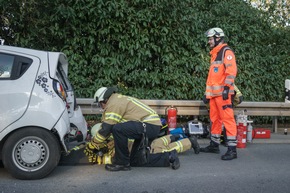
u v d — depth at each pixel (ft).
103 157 17.34
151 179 15.58
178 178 15.80
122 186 14.64
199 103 25.26
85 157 17.56
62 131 14.82
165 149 17.88
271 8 30.68
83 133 18.47
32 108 14.61
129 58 27.14
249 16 29.35
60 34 25.93
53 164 14.94
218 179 15.78
